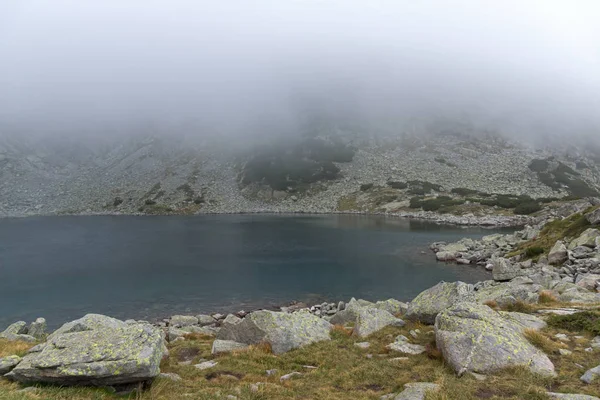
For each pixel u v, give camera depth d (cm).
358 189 17212
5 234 9762
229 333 1917
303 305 4041
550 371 1180
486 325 1415
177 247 7656
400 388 1190
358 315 2066
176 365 1535
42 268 5803
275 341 1720
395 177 17738
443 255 6175
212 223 12219
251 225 11500
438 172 17812
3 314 3822
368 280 4994
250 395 1171
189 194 18500
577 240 4709
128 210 17125
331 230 10094
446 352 1354
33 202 18962
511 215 11719
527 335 1445
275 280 5059
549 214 10325
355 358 1559
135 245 7938
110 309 3972
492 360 1236
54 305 4091
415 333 1816
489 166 17950
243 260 6341
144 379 1162
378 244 7781
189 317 3459
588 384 1082
